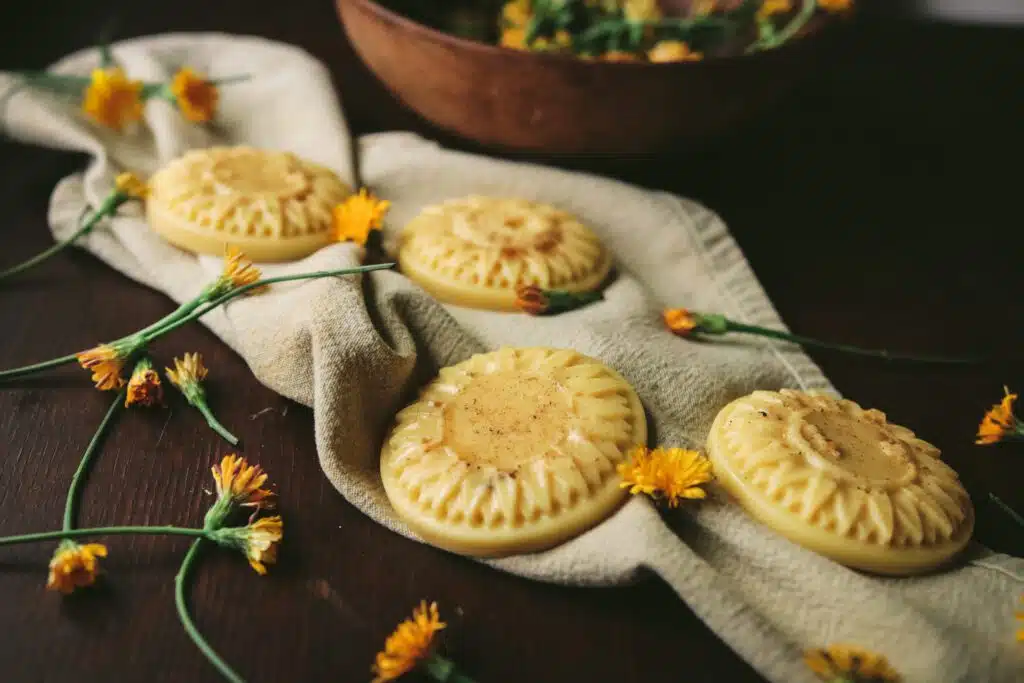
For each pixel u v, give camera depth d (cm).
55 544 29
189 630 26
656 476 28
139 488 31
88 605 27
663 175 46
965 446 34
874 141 50
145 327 37
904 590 28
